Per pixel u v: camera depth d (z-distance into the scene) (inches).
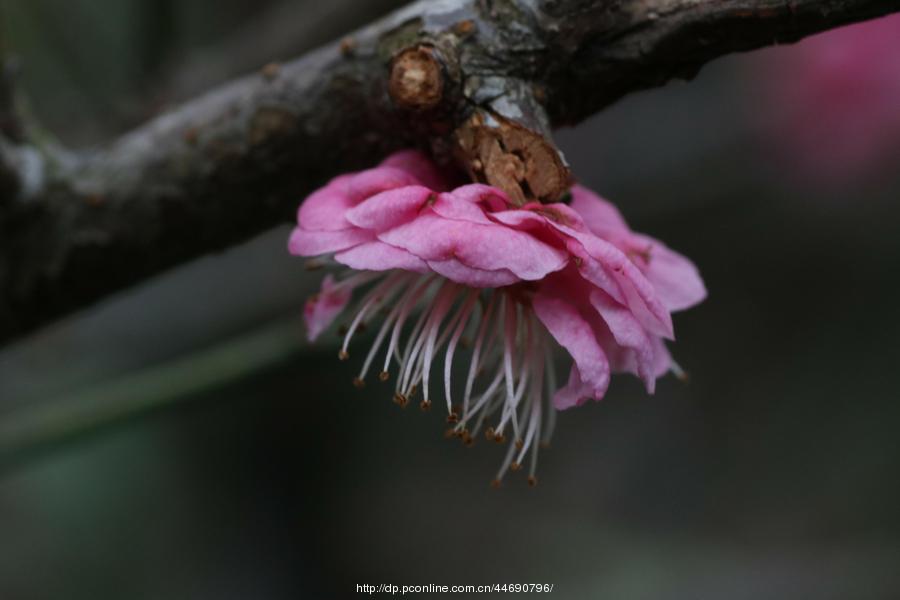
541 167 7.2
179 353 12.4
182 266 8.3
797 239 17.3
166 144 8.0
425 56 7.2
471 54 7.3
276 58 10.4
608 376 7.0
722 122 14.4
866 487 17.4
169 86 10.2
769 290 18.0
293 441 18.9
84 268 8.3
